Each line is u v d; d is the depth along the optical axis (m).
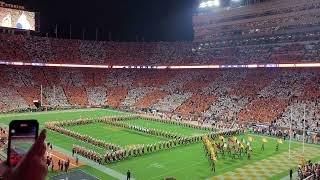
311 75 78.44
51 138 57.38
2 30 108.81
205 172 40.25
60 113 87.00
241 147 47.78
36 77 101.31
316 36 82.00
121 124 69.62
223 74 95.69
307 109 67.19
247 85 85.69
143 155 47.84
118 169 41.22
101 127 68.94
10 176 2.13
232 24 100.81
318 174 36.75
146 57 112.56
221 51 102.44
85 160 44.69
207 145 47.19
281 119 67.44
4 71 98.00
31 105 90.50
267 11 92.19
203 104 85.75
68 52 108.25
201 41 109.69
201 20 109.25
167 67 106.94
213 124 69.69
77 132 63.16
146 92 101.94
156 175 39.09
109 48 114.62
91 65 107.75
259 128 65.31
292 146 54.00
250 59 90.38
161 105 93.19
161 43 116.75
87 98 100.62
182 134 62.50
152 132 62.12
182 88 97.56
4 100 88.31
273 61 84.19
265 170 41.12
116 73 111.81
